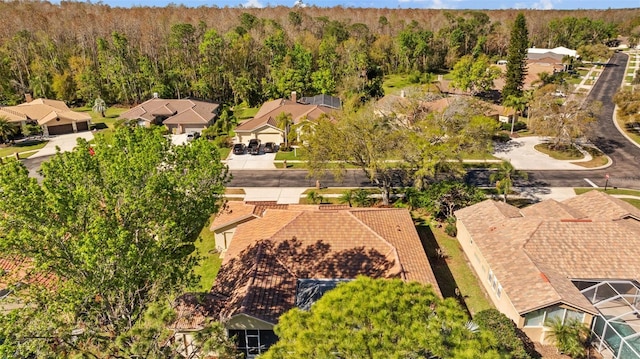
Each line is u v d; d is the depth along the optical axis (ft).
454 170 121.49
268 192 139.33
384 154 114.01
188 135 204.03
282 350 38.45
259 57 313.53
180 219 62.34
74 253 51.52
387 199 125.18
